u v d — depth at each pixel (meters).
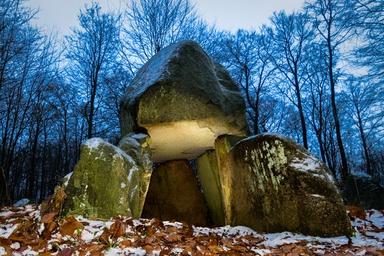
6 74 14.73
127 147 6.72
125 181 5.63
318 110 20.17
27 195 20.22
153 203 10.14
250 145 6.82
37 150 20.80
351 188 10.98
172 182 10.24
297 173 6.15
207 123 7.45
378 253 4.23
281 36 19.55
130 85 8.46
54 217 4.34
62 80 19.08
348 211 7.55
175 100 7.18
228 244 4.62
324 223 5.80
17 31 14.34
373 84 17.59
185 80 7.36
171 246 4.06
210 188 9.39
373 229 6.50
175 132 7.69
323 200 5.92
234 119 7.88
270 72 20.00
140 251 3.73
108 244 3.77
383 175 22.34
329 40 17.11
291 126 23.97
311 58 19.70
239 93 8.34
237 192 7.23
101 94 19.77
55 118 19.84
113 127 19.88
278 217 6.16
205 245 4.39
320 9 17.42
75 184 5.25
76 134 21.41
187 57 7.66
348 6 16.33
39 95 17.03
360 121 21.34
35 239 3.69
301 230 5.90
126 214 5.39
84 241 3.85
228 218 7.56
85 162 5.40
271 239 5.61
